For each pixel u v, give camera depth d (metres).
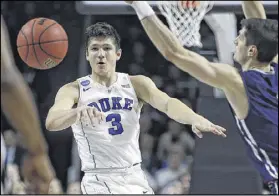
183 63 5.92
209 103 7.79
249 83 5.82
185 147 12.23
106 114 4.84
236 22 8.72
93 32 4.89
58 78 14.41
